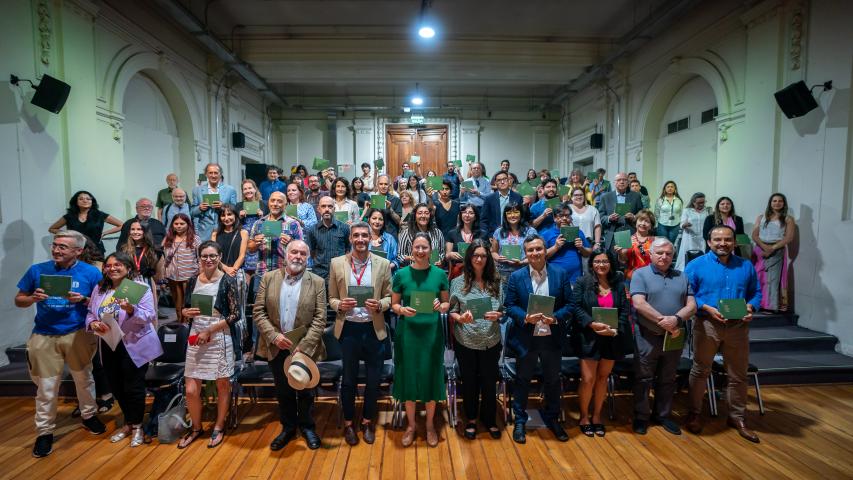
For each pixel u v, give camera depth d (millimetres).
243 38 7406
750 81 4949
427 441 2801
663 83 6598
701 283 2887
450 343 3441
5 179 3803
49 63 4160
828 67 4113
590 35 7457
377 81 8789
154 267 3229
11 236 3846
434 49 7551
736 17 5152
